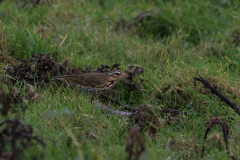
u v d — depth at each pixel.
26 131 6.51
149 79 11.45
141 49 14.30
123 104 10.39
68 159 6.79
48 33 14.16
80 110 9.15
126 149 6.55
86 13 17.16
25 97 9.62
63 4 17.36
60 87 10.70
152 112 9.72
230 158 7.53
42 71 10.98
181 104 10.62
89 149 7.14
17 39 12.77
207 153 8.12
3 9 15.88
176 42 14.56
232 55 14.20
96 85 10.73
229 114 9.87
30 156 6.52
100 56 13.45
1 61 12.09
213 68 12.16
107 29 15.59
